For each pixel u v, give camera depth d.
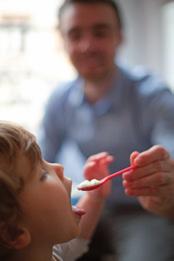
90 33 1.38
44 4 1.73
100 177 0.91
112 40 1.40
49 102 1.50
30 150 0.70
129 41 1.85
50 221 0.70
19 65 1.74
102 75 1.40
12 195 0.66
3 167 0.67
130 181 0.79
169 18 1.82
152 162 0.79
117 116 1.37
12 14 1.71
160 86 1.37
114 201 1.37
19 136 0.70
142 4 1.84
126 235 1.25
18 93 1.75
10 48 1.72
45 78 1.76
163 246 1.18
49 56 1.76
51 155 1.50
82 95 1.44
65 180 0.74
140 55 1.87
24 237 0.68
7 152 0.68
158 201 0.86
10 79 1.74
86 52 1.37
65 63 1.77
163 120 1.30
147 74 1.44
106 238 1.22
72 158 1.46
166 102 1.32
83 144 1.42
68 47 1.42
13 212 0.66
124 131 1.37
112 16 1.40
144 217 1.33
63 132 1.50
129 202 1.37
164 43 1.84
